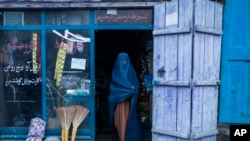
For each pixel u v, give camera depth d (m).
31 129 5.05
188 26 4.24
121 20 5.10
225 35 5.14
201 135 4.42
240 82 5.20
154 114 4.76
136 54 6.30
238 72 5.19
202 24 4.32
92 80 5.21
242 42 5.14
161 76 4.63
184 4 4.27
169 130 4.55
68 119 5.02
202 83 4.37
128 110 5.12
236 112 5.24
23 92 5.26
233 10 5.12
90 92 5.23
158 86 4.68
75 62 5.20
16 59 5.22
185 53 4.30
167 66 4.54
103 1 4.99
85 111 5.07
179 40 4.36
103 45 7.16
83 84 5.23
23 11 5.15
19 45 5.20
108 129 6.25
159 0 4.95
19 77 5.25
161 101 4.65
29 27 5.16
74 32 5.17
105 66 7.10
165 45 4.55
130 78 5.08
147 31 5.75
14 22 5.17
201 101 4.42
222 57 5.17
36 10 5.12
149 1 4.96
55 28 5.16
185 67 4.32
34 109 5.29
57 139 5.02
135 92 5.03
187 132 4.34
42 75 5.22
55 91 5.25
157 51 4.68
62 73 5.22
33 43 5.20
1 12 5.15
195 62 4.27
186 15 4.26
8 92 5.27
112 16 5.11
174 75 4.45
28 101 5.27
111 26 5.12
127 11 5.09
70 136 5.23
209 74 4.50
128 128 5.08
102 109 6.31
